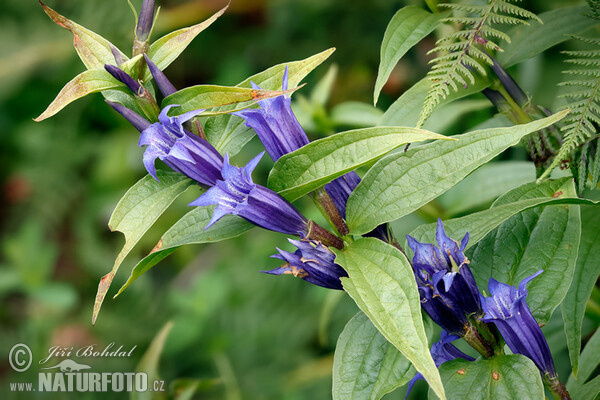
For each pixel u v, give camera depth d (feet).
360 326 1.46
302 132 1.44
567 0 2.22
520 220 1.53
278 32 3.31
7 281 3.14
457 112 1.97
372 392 1.42
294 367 2.79
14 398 2.74
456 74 1.47
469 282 1.41
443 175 1.41
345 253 1.41
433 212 1.99
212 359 2.81
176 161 1.41
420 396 2.35
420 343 1.31
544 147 1.61
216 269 2.97
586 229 1.63
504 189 1.93
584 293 1.59
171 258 3.28
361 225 1.43
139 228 1.42
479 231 1.46
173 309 2.97
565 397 1.44
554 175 1.63
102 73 1.40
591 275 1.59
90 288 3.23
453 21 1.56
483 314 1.43
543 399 1.38
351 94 3.18
